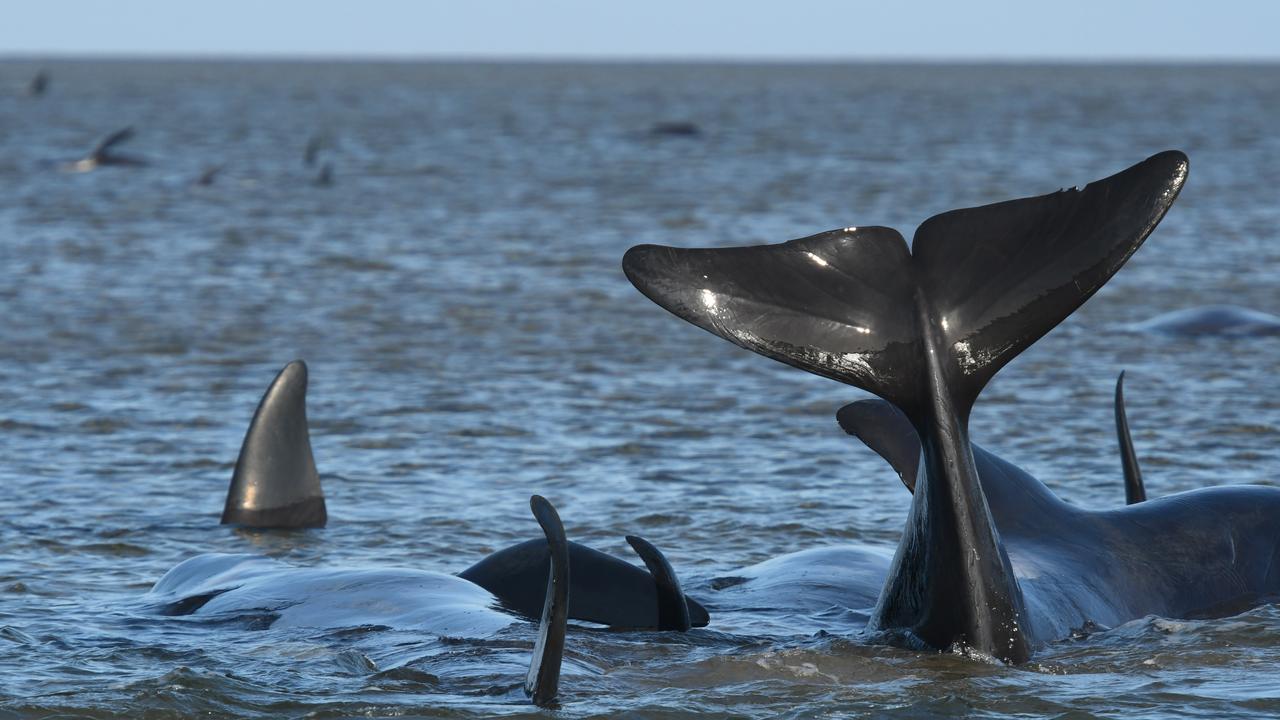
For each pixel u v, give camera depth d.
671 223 88.75
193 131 188.25
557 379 44.56
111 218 89.94
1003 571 18.88
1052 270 18.19
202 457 34.59
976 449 22.69
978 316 18.42
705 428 38.25
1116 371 45.66
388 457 34.81
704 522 29.23
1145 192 17.95
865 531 28.64
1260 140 169.12
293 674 18.88
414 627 20.61
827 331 18.34
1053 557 21.23
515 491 31.78
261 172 126.56
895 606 19.62
